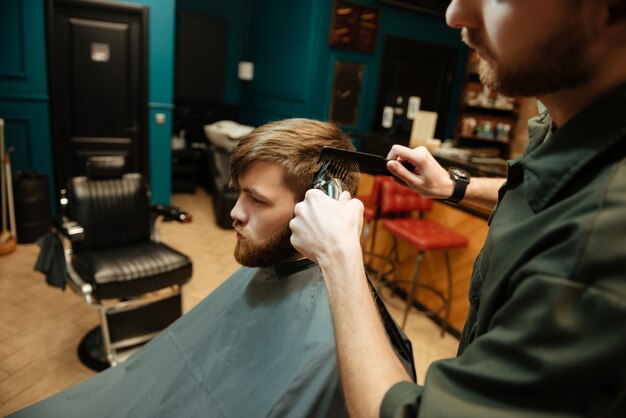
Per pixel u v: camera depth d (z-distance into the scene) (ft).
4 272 10.01
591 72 1.57
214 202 14.58
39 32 11.85
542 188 1.80
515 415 1.45
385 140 12.96
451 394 1.58
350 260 1.83
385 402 1.59
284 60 16.60
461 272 9.00
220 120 19.16
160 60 13.41
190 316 3.91
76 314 8.64
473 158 10.42
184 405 3.27
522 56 1.58
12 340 7.69
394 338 2.75
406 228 8.70
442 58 18.07
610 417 1.54
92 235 7.98
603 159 1.63
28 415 3.41
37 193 11.50
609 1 1.41
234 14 18.72
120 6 12.57
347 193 2.25
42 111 12.34
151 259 7.54
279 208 3.03
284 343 3.05
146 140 13.83
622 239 1.38
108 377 3.74
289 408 2.73
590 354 1.34
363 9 15.48
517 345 1.49
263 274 3.51
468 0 1.71
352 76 16.14
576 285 1.40
